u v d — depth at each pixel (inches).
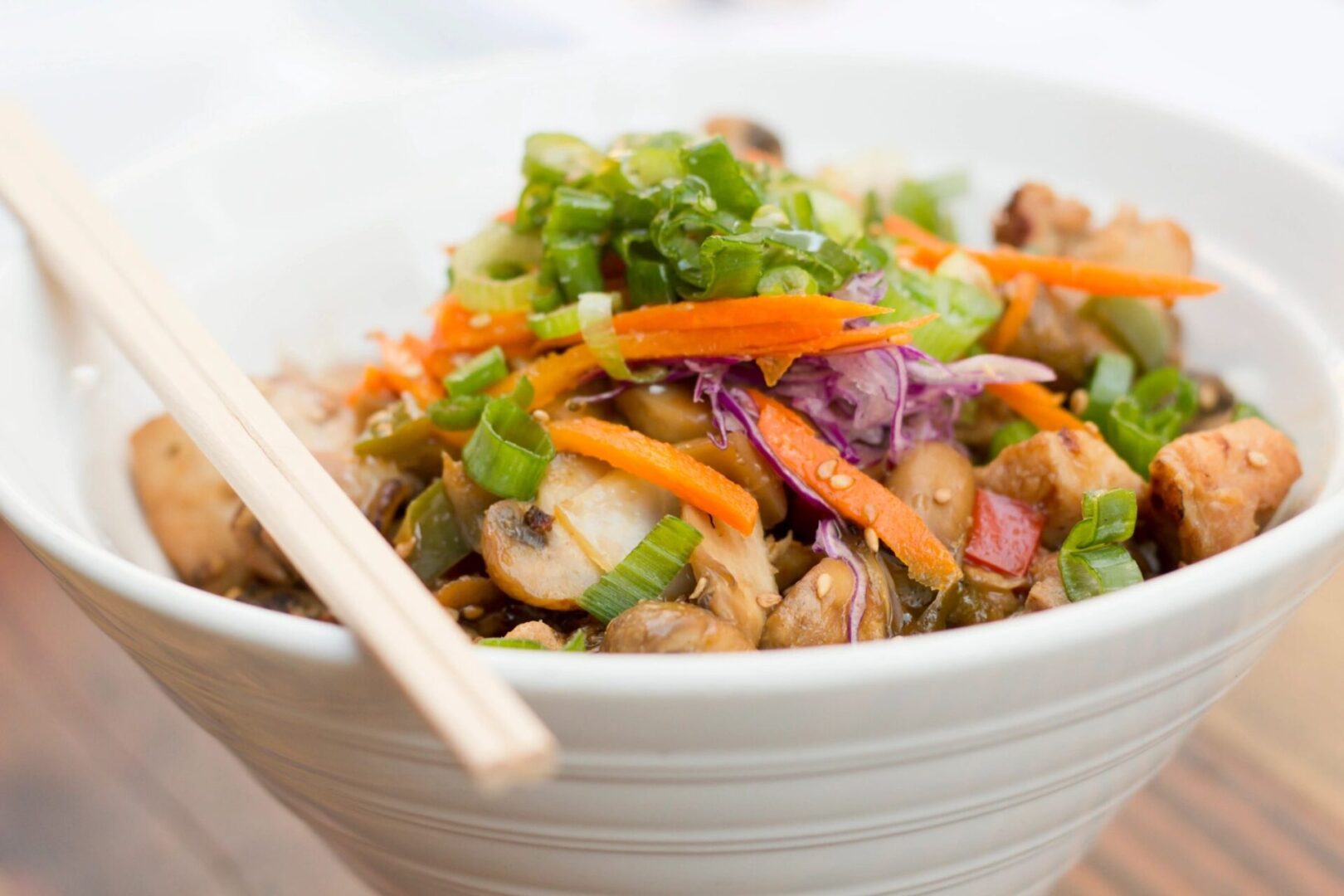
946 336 15.1
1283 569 12.3
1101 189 17.2
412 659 11.6
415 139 17.5
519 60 18.0
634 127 18.1
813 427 14.5
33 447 14.6
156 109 24.4
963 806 12.5
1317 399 15.3
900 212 17.3
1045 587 14.1
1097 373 16.0
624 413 14.6
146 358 14.0
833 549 14.0
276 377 16.1
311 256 17.0
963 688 11.8
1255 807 15.7
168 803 16.6
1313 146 24.8
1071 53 28.6
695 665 11.6
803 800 12.1
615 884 12.7
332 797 12.9
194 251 16.5
